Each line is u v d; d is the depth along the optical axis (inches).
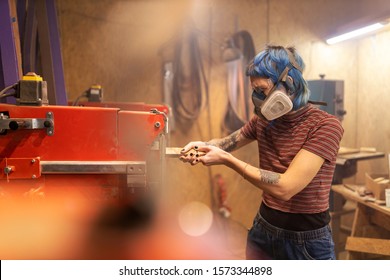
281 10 128.6
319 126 46.2
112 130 39.7
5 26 53.1
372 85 127.3
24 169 37.9
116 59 111.2
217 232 125.7
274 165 50.6
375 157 111.4
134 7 111.6
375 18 96.2
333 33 117.8
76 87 107.5
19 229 39.6
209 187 127.7
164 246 63.1
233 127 124.0
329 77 135.2
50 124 38.0
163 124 40.4
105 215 42.2
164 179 41.1
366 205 96.1
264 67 45.5
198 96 118.9
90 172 38.9
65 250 41.8
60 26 103.9
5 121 36.5
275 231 51.3
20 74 62.4
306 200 48.3
